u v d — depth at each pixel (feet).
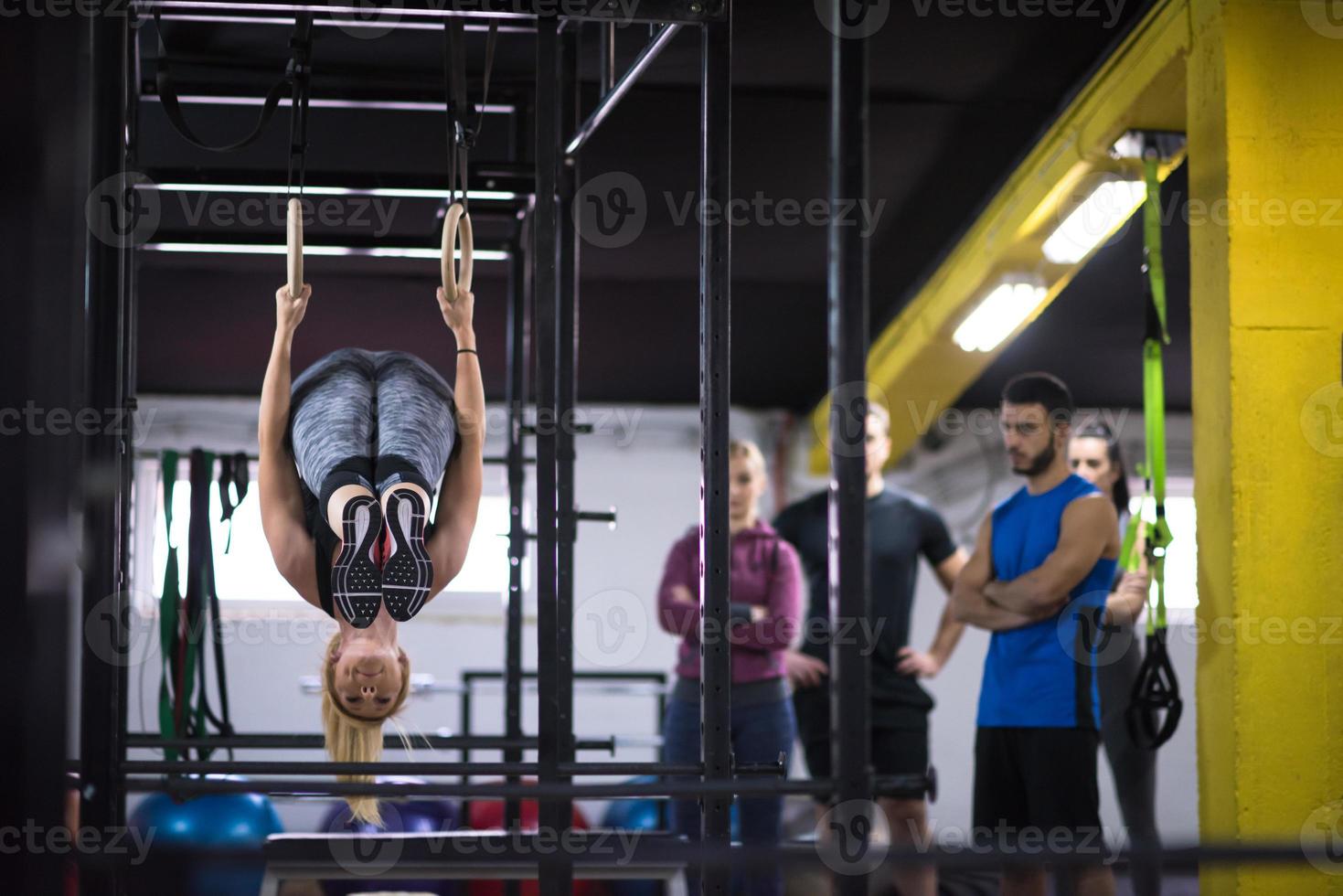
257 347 25.07
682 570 17.87
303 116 11.27
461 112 11.21
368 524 10.23
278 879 11.78
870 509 18.53
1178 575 29.19
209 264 23.25
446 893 12.57
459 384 11.34
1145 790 15.71
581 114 18.58
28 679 8.30
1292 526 12.37
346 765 10.40
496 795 9.28
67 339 8.71
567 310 15.02
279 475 11.18
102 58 10.28
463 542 11.25
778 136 19.10
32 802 8.30
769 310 25.40
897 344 25.76
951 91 17.87
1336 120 12.78
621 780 27.50
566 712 12.07
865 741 9.41
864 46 9.82
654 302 24.99
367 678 10.79
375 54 16.12
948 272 22.90
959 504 29.76
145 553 27.02
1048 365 26.76
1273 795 12.12
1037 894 13.84
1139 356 26.17
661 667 29.14
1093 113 16.75
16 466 8.29
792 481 29.66
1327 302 12.59
